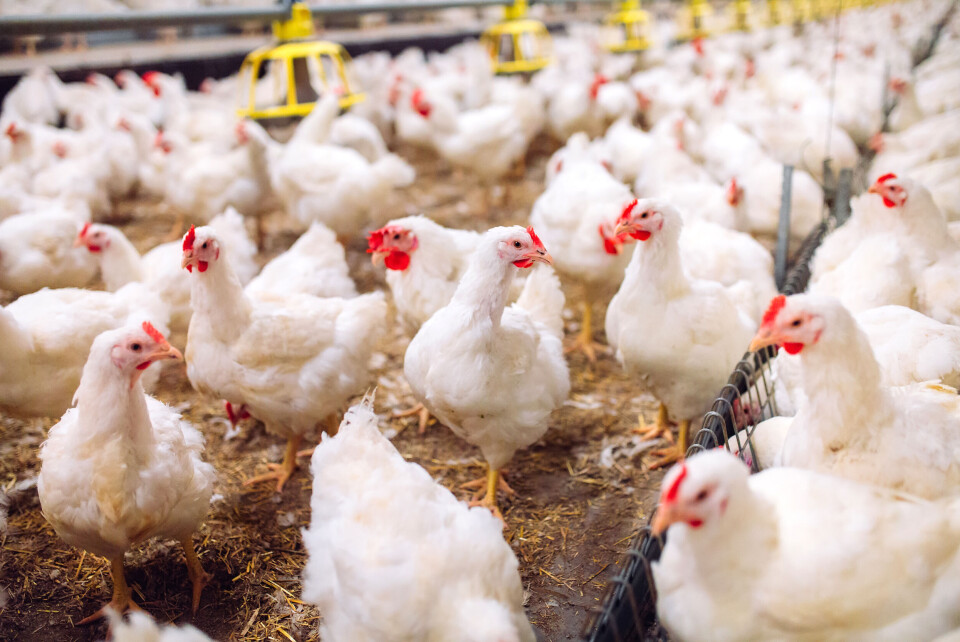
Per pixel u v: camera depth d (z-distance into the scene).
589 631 1.00
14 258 1.75
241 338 1.36
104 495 1.12
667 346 1.38
